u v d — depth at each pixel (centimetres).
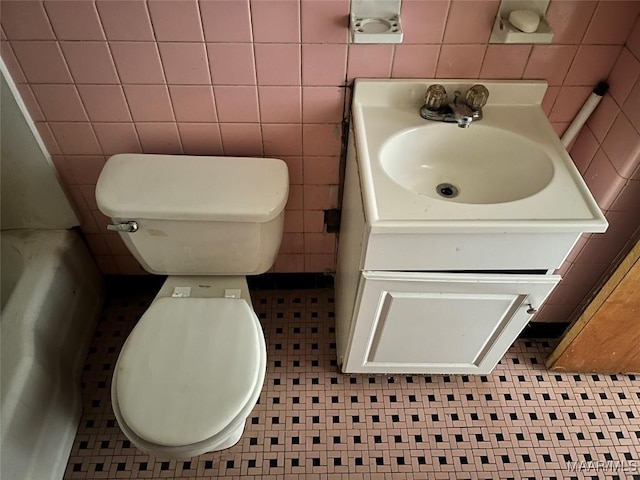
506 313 131
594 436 161
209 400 118
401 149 127
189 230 131
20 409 128
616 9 114
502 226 103
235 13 112
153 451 114
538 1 113
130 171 131
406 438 158
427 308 128
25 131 134
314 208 164
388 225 101
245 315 134
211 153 146
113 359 174
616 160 125
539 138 124
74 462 150
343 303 157
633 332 155
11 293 147
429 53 123
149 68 122
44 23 112
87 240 172
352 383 171
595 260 154
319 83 128
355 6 112
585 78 129
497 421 163
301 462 153
